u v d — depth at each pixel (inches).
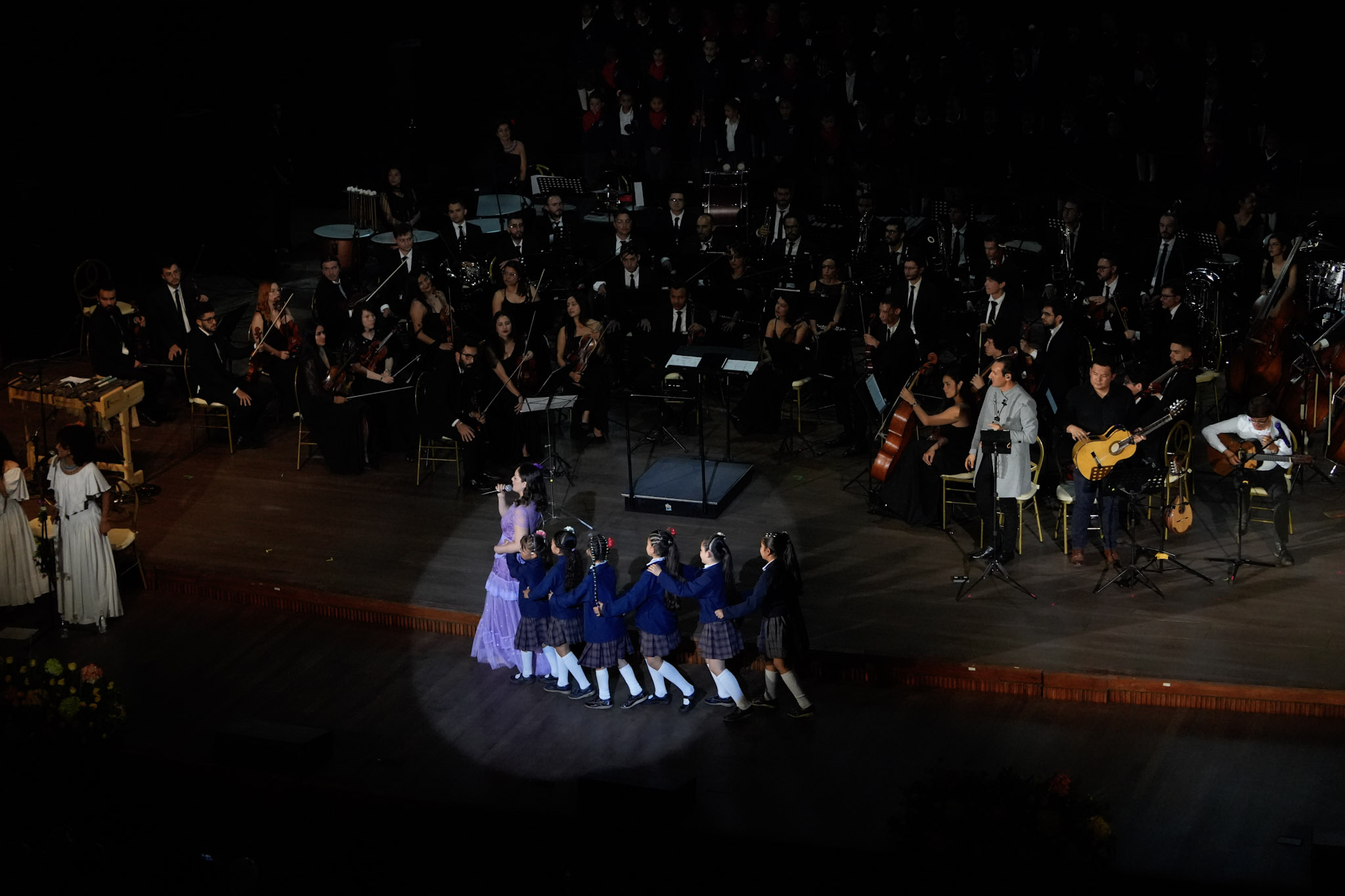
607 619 838.5
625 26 1676.9
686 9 1758.1
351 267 1459.2
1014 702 836.6
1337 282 1232.2
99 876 768.3
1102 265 1196.5
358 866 784.9
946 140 1551.4
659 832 730.8
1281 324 1110.4
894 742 804.6
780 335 1182.3
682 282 1234.0
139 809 812.6
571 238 1433.3
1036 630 882.1
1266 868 688.4
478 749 815.7
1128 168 1542.8
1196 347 1122.7
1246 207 1365.7
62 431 924.6
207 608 972.6
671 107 1646.2
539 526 878.4
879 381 1117.1
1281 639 859.4
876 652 861.8
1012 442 952.3
